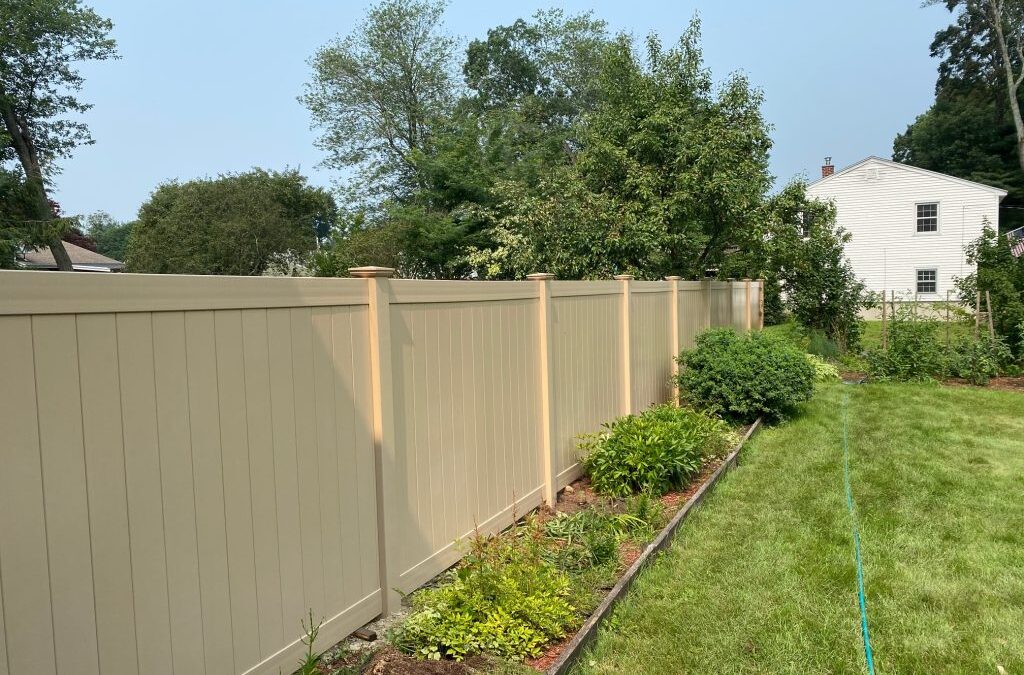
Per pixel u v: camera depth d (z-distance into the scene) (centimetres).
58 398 194
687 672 309
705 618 358
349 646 313
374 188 2942
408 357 366
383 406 338
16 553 183
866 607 372
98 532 205
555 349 563
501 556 374
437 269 1961
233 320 255
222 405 250
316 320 299
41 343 189
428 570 381
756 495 573
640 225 1121
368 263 1811
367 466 332
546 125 3547
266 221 2717
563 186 1295
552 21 3684
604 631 337
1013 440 768
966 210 2541
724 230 1188
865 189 2697
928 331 1236
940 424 852
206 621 243
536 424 529
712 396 837
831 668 315
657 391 845
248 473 262
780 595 384
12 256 2128
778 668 312
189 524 236
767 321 1967
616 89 1252
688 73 1210
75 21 2477
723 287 1224
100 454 206
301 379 289
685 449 566
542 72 3788
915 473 636
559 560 405
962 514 525
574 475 600
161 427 226
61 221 2255
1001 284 1227
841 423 866
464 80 3484
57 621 193
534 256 1284
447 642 301
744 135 1146
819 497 566
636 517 477
